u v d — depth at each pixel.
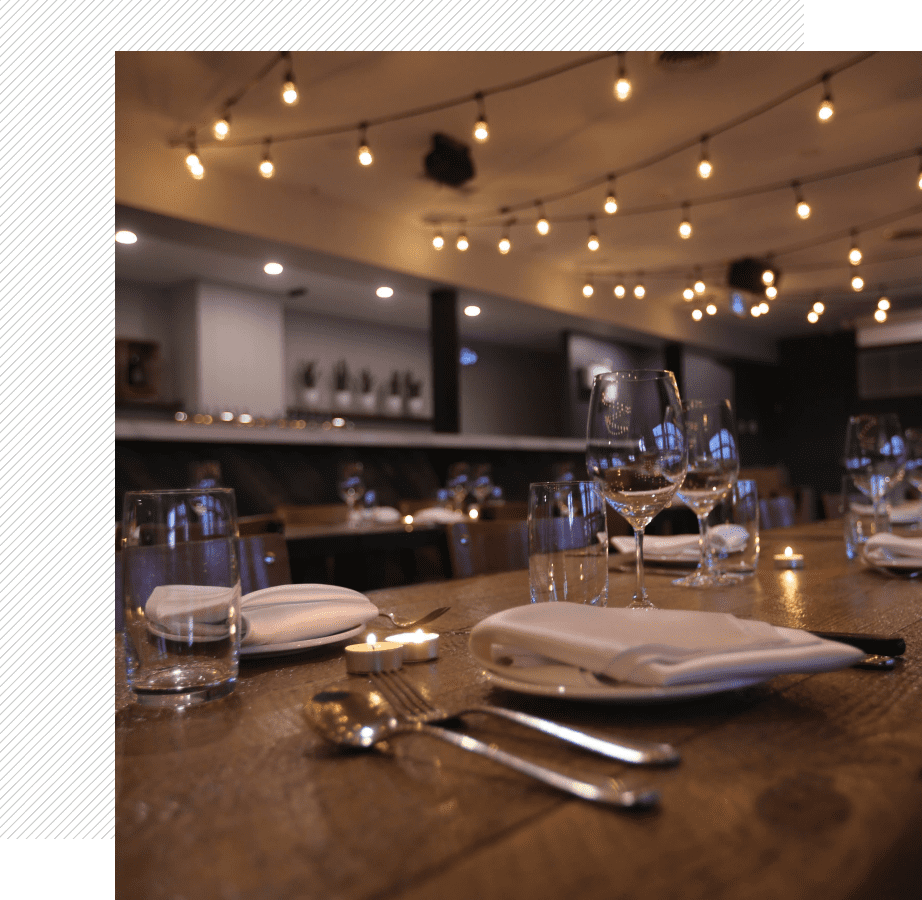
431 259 6.55
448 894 0.27
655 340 9.86
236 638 0.56
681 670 0.44
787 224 6.59
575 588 0.70
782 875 0.27
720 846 0.29
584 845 0.30
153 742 0.45
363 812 0.34
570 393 9.40
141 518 0.54
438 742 0.43
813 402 11.85
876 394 11.30
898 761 0.38
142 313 7.35
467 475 4.09
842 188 5.74
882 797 0.33
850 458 1.33
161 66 3.80
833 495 2.94
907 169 5.38
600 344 10.05
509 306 7.68
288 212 5.47
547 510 0.71
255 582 1.15
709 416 1.09
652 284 8.63
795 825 0.31
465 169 4.77
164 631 0.53
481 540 1.57
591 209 6.10
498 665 0.53
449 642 0.73
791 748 0.40
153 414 7.31
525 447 6.49
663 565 1.31
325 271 6.21
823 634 0.62
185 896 0.27
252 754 0.43
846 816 0.32
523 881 0.27
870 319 10.74
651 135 4.74
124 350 6.93
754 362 11.95
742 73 4.03
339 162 5.09
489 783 0.37
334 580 3.36
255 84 3.99
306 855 0.30
